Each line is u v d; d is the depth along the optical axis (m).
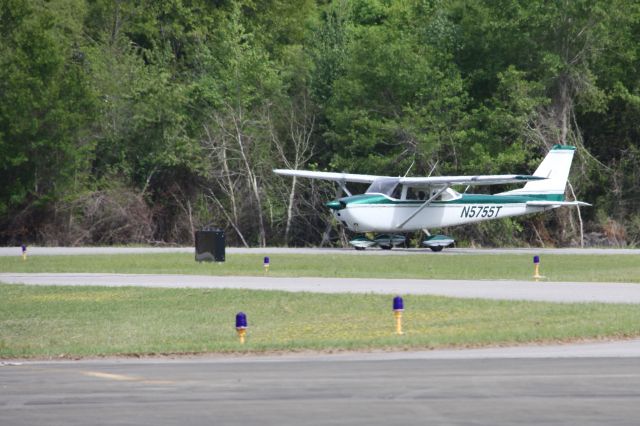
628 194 181.88
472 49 185.62
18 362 49.16
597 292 77.75
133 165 173.50
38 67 159.25
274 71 182.38
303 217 177.25
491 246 167.62
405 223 137.75
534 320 61.28
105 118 172.75
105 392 39.81
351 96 177.75
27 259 115.44
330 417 34.81
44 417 35.19
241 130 175.88
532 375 42.56
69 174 162.12
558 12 171.62
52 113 156.62
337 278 90.62
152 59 190.12
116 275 93.50
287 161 178.00
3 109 155.62
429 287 81.81
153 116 170.62
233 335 58.41
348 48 187.00
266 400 37.81
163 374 44.12
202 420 34.56
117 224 165.75
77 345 55.78
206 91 175.75
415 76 174.88
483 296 74.69
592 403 36.81
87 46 188.12
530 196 143.50
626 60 182.25
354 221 136.12
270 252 132.62
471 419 34.38
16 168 159.62
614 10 170.62
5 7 164.12
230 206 175.75
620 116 185.62
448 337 54.44
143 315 66.75
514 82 169.25
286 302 71.69
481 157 166.25
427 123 172.50
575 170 173.88
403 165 170.88
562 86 174.12
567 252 138.25
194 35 195.00
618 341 53.12
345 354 49.81
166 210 174.25
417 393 38.84
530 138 168.75
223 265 106.81
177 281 87.31
